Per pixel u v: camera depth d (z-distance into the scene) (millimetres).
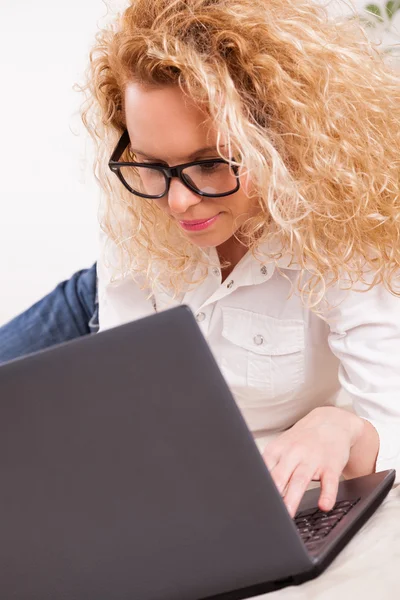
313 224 1260
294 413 1587
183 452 712
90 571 751
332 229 1268
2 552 764
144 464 719
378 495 956
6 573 770
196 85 1075
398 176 1286
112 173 1453
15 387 718
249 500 712
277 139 1178
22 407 722
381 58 1327
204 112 1092
